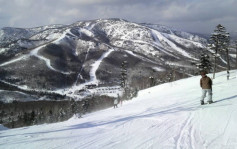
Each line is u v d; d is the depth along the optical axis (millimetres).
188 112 12273
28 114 91438
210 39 50438
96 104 84750
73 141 8578
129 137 8641
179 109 13914
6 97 151250
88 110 71375
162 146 7297
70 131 10812
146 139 8188
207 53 60062
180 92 29469
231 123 9000
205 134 8148
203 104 14297
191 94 23297
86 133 9977
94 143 8141
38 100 151625
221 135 7867
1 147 8297
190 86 40375
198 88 31141
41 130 12336
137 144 7695
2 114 107562
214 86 28328
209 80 14102
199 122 9859
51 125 15438
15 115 106500
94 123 13180
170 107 15680
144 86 88062
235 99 14422
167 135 8461
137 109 18375
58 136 9695
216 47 49969
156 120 11359
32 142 8758
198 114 11383
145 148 7234
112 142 8125
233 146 6758
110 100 95000
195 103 15586
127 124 11148
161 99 24016
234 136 7590
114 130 10109
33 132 11586
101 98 107188
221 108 12039
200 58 61625
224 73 58312
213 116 10516
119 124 11398
